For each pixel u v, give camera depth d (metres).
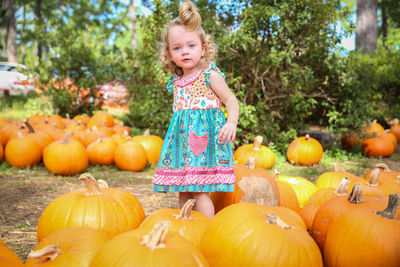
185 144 2.78
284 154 8.01
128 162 6.31
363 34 14.65
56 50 11.84
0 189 4.80
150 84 9.25
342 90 8.21
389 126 12.14
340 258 2.07
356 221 2.08
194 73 2.86
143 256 1.57
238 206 2.08
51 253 1.86
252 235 1.86
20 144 6.12
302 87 8.07
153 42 8.20
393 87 11.48
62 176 5.82
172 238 1.76
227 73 7.57
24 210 3.94
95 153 6.54
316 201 3.15
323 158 7.91
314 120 9.56
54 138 7.32
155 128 8.47
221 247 1.90
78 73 11.99
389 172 3.79
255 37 7.38
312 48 7.62
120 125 9.31
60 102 11.56
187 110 2.84
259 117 8.04
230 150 2.80
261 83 8.09
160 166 2.83
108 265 1.56
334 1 7.42
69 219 2.45
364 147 8.64
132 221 2.63
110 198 2.65
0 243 1.95
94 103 12.14
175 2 7.59
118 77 11.25
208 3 7.53
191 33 2.76
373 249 1.95
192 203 2.27
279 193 3.31
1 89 16.11
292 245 1.85
